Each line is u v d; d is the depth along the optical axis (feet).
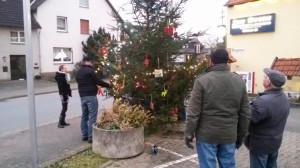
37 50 92.63
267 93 12.91
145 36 22.93
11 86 75.66
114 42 24.21
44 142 23.30
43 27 93.66
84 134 23.45
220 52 12.41
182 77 23.62
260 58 54.80
